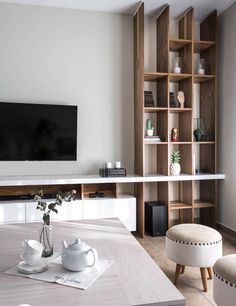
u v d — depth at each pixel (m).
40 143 3.28
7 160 3.21
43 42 3.36
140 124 3.35
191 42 3.37
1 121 3.17
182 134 3.62
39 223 1.96
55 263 1.30
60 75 3.41
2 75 3.26
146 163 3.63
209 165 3.59
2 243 1.56
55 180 3.00
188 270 2.38
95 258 1.25
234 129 3.28
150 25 3.60
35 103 3.32
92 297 1.02
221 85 3.54
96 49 3.50
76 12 3.44
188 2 3.26
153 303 0.99
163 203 3.46
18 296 1.02
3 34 3.25
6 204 2.93
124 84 3.57
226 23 3.42
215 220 3.49
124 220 3.23
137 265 1.28
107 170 3.23
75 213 3.09
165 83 3.38
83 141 3.48
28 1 3.24
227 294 1.48
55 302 0.98
